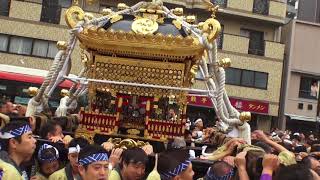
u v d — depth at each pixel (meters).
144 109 6.27
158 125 5.93
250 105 26.34
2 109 7.80
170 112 6.20
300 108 27.81
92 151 3.43
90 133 5.95
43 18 24.61
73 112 8.66
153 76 5.93
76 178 4.11
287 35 28.61
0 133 3.77
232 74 26.39
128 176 3.94
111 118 5.98
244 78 26.55
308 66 28.20
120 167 4.04
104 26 6.20
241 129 6.43
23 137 3.71
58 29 24.48
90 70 6.13
